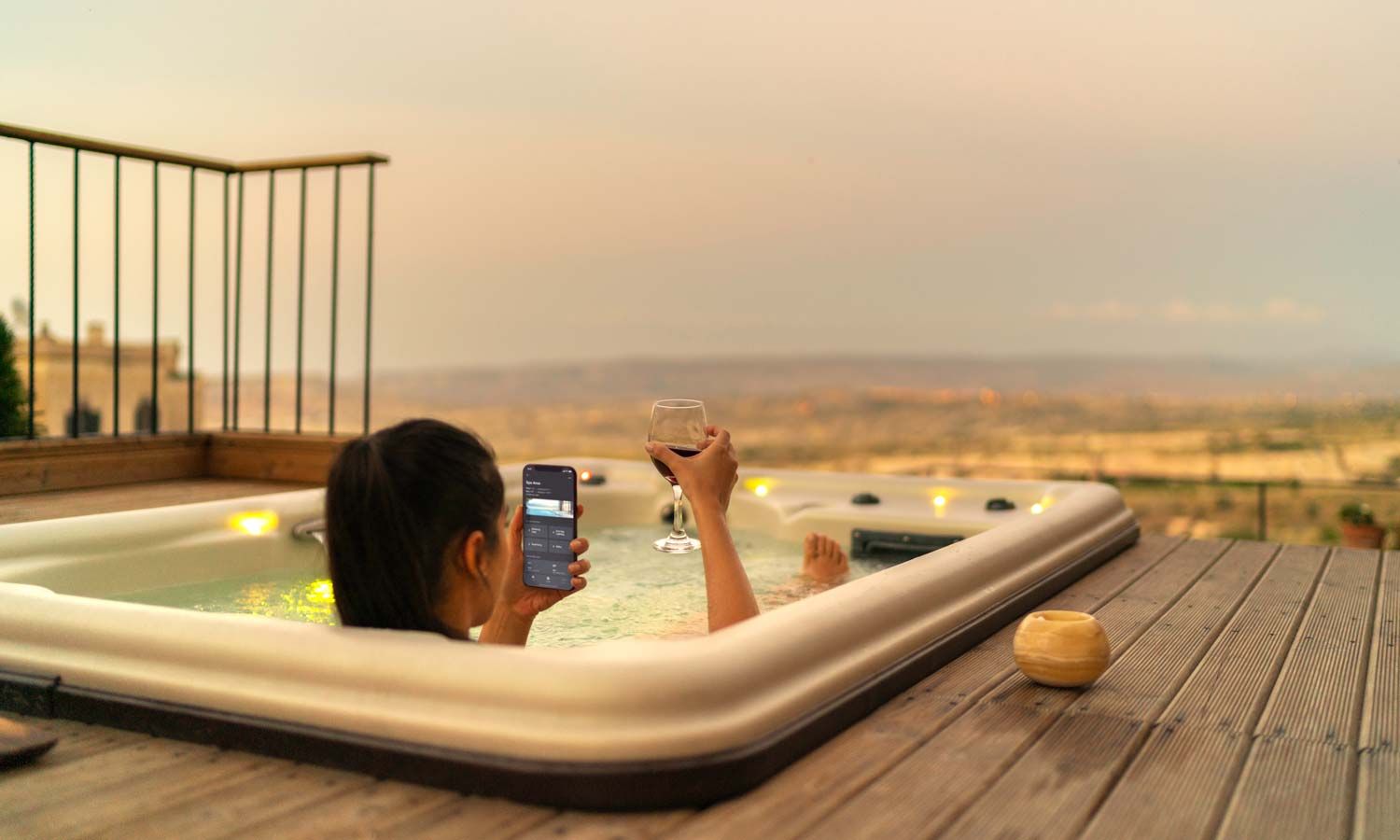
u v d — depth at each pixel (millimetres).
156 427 3506
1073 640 1386
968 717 1278
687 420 1546
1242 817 995
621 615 1874
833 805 1008
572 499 1358
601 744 998
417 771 1063
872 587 1463
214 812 1003
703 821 972
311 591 2121
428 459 1168
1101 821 977
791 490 3078
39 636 1329
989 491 2889
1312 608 1969
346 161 3562
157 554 2070
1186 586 2174
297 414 3648
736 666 1089
